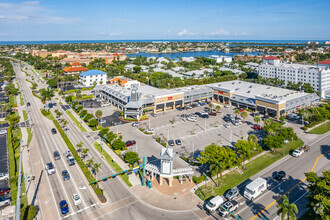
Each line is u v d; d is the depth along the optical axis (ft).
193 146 368.48
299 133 417.28
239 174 292.40
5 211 223.30
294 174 289.94
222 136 405.39
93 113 530.27
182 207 232.73
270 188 262.88
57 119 493.77
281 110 492.95
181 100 581.12
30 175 286.25
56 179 278.67
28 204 234.79
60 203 233.14
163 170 260.42
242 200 242.99
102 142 381.81
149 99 524.11
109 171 296.30
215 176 287.89
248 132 420.36
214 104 611.88
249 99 548.31
